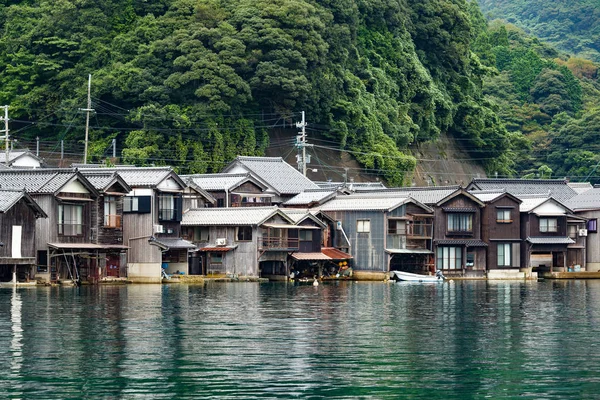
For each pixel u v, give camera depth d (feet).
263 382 128.36
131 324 177.37
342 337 164.35
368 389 125.39
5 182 272.31
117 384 126.72
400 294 255.70
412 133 545.03
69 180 268.82
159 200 294.46
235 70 449.06
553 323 186.60
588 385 128.26
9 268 262.67
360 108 497.87
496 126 611.47
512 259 355.56
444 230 343.26
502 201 354.13
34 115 465.88
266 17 463.01
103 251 280.31
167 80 438.40
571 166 630.33
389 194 344.28
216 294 245.24
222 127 441.68
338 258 325.62
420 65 579.89
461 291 272.10
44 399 119.24
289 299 232.94
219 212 317.01
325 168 481.46
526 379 131.54
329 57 496.64
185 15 467.11
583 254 373.20
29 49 479.00
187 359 142.61
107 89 443.32
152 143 426.51
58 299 221.46
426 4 607.37
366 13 558.56
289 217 317.63
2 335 162.09
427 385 127.75
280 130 481.46
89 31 474.90
